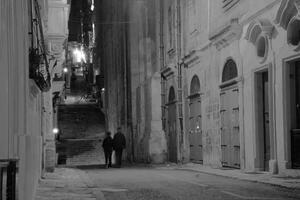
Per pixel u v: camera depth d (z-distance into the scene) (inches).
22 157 230.5
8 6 229.0
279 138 595.5
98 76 2289.6
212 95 835.4
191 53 920.9
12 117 227.8
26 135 260.7
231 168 749.3
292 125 584.1
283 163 585.0
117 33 1737.2
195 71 929.5
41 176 616.1
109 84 1918.1
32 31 368.2
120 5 1652.3
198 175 664.4
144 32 1358.3
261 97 672.4
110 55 1927.9
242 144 704.4
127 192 458.6
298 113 583.8
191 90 957.2
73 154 1566.2
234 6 733.9
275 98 605.9
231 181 554.3
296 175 553.0
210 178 605.0
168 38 1119.0
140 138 1300.4
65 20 724.0
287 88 585.0
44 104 698.8
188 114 987.3
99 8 2285.9
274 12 604.4
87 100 2421.3
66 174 738.8
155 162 1138.0
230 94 754.8
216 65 814.5
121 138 1138.0
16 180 163.3
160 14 1181.7
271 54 614.2
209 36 820.0
